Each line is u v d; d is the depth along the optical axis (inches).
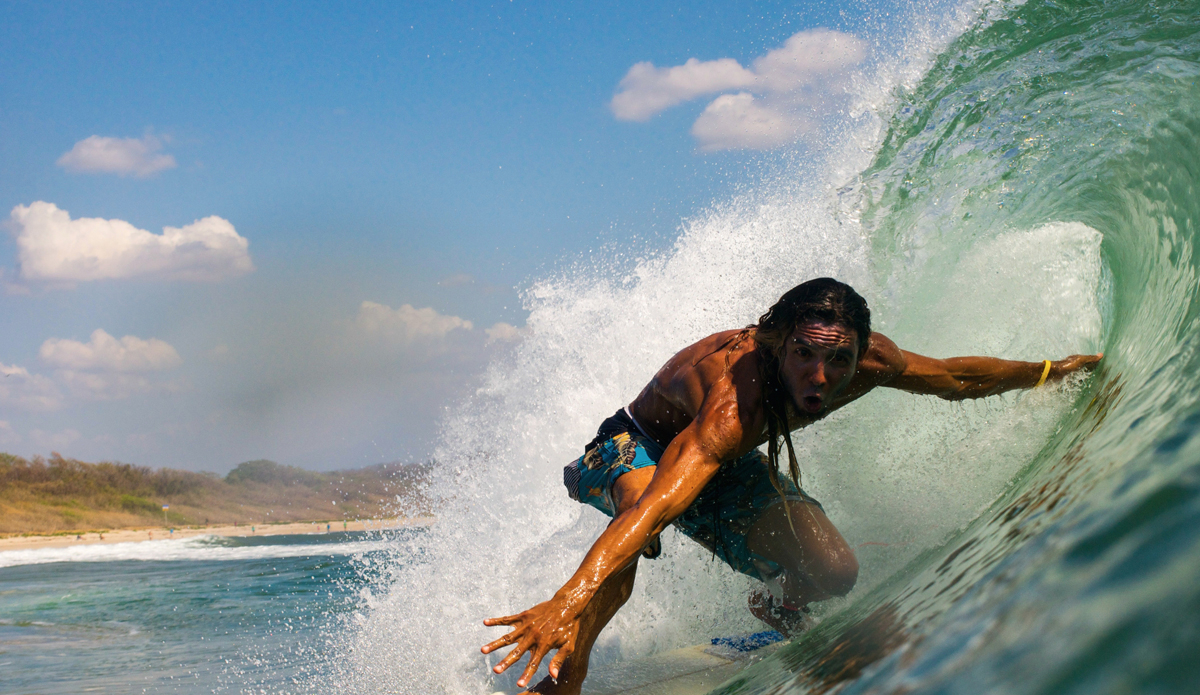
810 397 88.7
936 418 123.2
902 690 29.5
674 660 116.8
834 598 109.0
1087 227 139.9
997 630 27.7
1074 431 97.1
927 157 149.6
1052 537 37.1
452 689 136.7
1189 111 109.0
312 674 162.7
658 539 99.1
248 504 2385.6
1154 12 115.8
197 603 321.4
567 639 75.7
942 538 105.4
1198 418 38.5
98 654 215.6
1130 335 108.7
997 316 146.0
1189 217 106.4
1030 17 128.6
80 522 2119.8
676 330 189.5
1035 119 134.7
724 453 87.8
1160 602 19.5
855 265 159.9
